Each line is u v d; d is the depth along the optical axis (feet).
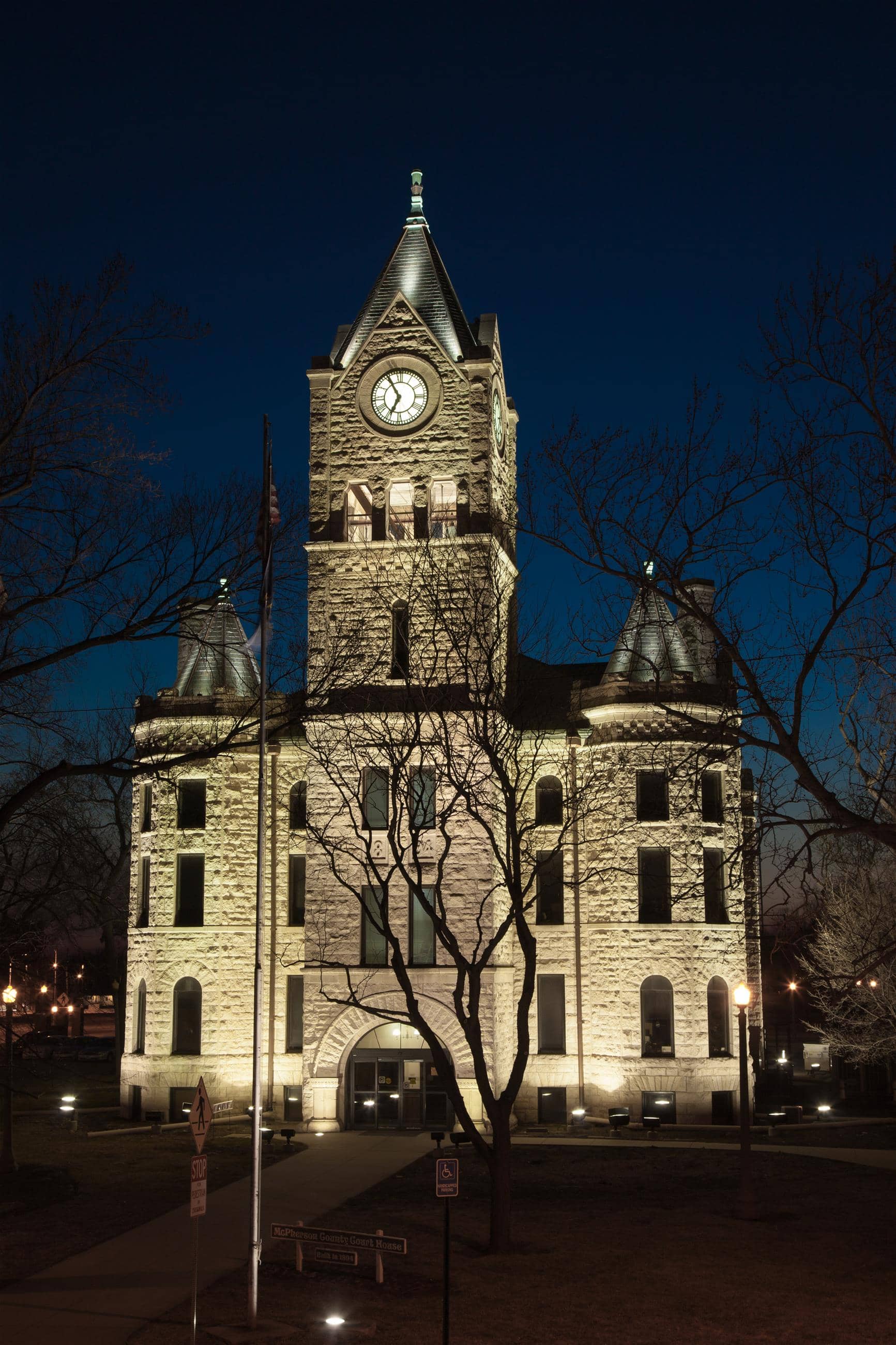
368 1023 145.79
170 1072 153.58
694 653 90.02
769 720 69.87
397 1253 77.61
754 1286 75.61
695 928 148.66
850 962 112.78
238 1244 88.17
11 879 112.16
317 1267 81.71
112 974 198.18
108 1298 73.87
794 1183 110.52
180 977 155.74
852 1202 101.19
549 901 155.84
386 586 150.10
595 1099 150.71
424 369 157.28
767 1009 240.32
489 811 142.61
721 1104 147.54
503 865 95.71
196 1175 65.82
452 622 129.80
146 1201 104.32
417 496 155.43
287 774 161.17
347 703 127.95
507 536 158.40
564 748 156.46
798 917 81.71
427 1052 146.41
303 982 152.25
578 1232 90.38
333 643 136.87
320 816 149.18
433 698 116.98
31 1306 72.38
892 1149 131.64
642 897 151.02
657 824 150.30
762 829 71.20
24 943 111.65
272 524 85.10
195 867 158.40
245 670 162.81
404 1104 146.10
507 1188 85.66
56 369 74.49
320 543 154.40
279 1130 145.38
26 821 107.14
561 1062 152.46
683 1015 147.43
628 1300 73.05
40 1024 271.49
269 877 158.92
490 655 103.71
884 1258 82.07
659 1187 109.29
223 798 158.10
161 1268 81.15
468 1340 66.18
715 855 152.56
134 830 165.48
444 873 145.18
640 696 151.84
